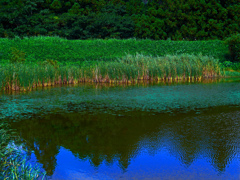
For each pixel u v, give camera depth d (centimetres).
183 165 404
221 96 1034
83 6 4034
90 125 630
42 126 624
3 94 1142
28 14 3491
